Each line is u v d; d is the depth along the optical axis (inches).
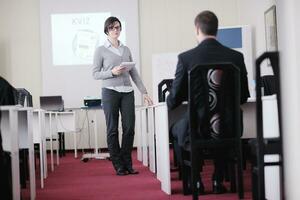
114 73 175.6
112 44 182.1
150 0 346.0
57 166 241.4
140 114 247.0
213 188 138.7
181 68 118.4
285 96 90.9
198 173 119.6
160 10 346.3
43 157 187.3
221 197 128.6
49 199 140.6
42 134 181.0
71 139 341.7
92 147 341.1
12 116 117.6
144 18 346.0
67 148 341.7
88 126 341.1
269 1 272.7
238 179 117.6
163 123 141.6
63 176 197.2
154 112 181.6
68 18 341.7
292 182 90.1
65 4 341.7
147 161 221.8
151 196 135.6
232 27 306.2
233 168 136.3
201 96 113.4
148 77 345.1
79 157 297.3
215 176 137.1
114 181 171.9
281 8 93.7
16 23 344.8
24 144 138.7
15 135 120.3
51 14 341.7
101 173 201.6
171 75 296.0
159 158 157.5
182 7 346.3
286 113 90.7
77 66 341.7
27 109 135.8
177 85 119.0
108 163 247.8
